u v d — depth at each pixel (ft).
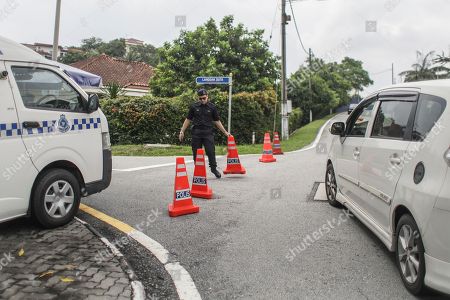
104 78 98.78
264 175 31.45
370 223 15.48
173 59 81.10
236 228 17.87
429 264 10.57
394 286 12.28
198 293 11.93
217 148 53.98
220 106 63.41
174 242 16.07
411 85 14.08
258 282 12.63
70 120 17.20
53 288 11.48
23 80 15.67
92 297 11.07
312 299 11.52
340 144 20.15
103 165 18.86
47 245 14.67
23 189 15.38
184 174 20.18
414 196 11.25
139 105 57.16
